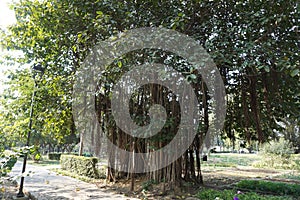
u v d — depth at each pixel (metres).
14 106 6.01
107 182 6.57
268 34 4.21
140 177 6.27
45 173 8.95
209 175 9.04
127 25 4.64
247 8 4.50
